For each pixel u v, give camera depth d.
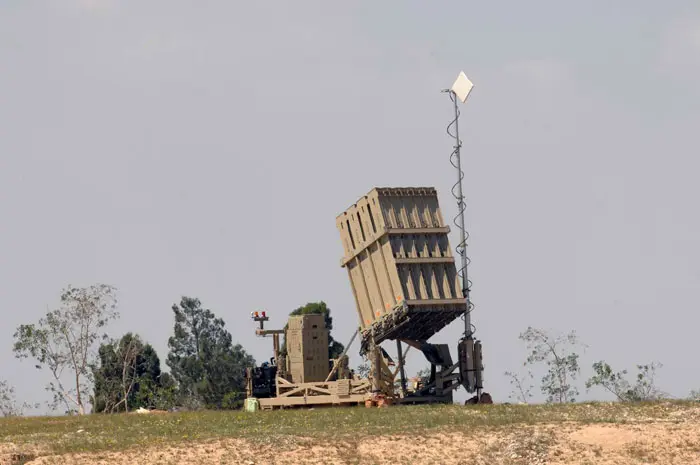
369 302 176.50
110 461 125.38
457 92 178.62
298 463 122.75
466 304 172.25
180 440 133.88
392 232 170.38
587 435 128.12
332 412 159.00
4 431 155.62
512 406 154.25
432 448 126.38
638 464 119.12
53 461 125.88
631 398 189.62
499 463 121.31
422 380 179.50
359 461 122.81
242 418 156.12
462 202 176.00
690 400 149.12
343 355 181.50
